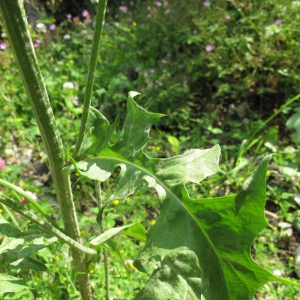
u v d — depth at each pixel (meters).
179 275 1.24
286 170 2.90
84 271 1.31
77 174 2.80
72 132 3.27
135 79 4.52
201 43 4.34
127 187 1.06
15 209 0.98
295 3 3.53
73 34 5.38
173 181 1.03
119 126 3.76
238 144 3.43
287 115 3.51
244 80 3.59
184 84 3.94
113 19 6.26
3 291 1.00
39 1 6.19
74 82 4.04
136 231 1.26
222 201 0.96
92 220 2.43
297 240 2.58
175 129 3.71
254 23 3.97
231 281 1.01
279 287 2.21
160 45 4.74
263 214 0.93
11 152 3.29
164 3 4.96
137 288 2.12
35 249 1.09
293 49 3.58
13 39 0.86
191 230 1.01
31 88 0.92
